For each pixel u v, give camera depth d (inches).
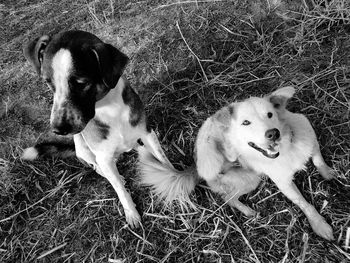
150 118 39.7
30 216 36.5
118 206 35.5
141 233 33.9
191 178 33.9
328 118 35.3
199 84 40.2
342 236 29.8
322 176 32.8
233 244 31.6
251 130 28.5
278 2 43.0
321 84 37.5
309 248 29.8
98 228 34.6
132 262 32.5
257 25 42.6
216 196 34.5
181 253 32.1
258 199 33.7
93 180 37.6
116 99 29.7
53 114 26.8
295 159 30.1
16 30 49.4
